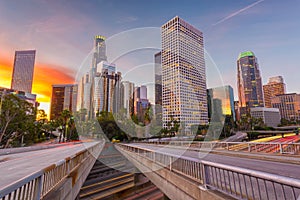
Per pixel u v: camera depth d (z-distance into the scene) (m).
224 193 2.74
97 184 8.30
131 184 8.65
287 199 2.89
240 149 10.71
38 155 11.71
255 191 3.31
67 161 4.11
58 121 43.81
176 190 3.84
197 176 3.42
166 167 4.45
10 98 24.05
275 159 7.00
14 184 1.71
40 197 2.42
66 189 3.59
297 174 4.60
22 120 25.38
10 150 14.16
